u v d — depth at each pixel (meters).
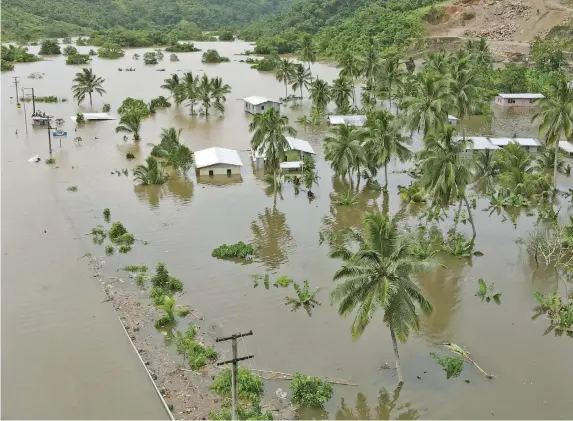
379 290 33.12
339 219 65.00
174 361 39.91
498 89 130.62
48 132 93.62
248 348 41.41
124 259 54.81
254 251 56.88
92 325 44.03
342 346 41.78
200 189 74.31
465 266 54.38
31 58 186.88
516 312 46.66
